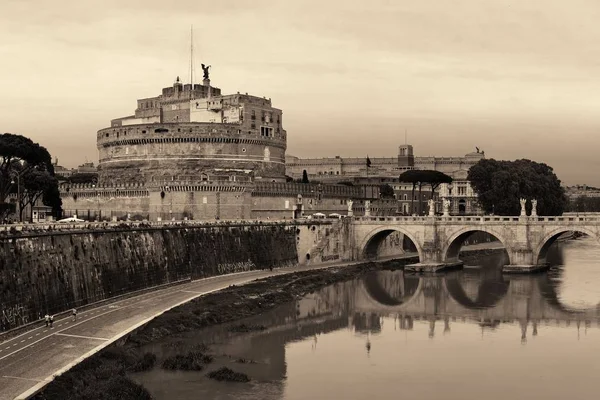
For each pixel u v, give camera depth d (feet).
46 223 424.05
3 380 256.11
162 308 395.55
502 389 288.30
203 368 312.50
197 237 527.81
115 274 423.64
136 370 300.61
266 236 607.37
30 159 583.58
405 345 359.87
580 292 511.81
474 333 386.52
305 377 302.45
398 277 598.75
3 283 319.27
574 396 279.69
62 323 348.38
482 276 599.98
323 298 496.23
